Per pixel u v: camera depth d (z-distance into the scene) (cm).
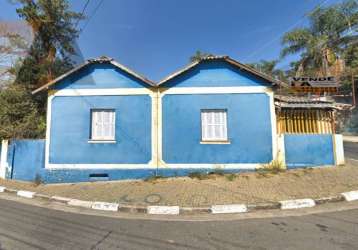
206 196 679
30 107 1339
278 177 808
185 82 962
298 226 484
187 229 489
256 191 702
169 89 963
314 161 905
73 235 462
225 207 601
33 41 1889
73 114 980
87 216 584
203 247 402
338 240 412
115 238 446
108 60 973
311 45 2242
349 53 2255
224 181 802
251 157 915
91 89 986
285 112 1105
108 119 984
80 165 955
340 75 2181
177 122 948
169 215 589
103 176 945
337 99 2227
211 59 950
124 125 962
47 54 1927
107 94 979
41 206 677
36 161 982
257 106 935
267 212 584
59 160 962
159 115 955
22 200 747
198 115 946
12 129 1160
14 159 1020
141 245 414
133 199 682
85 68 996
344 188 690
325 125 1119
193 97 955
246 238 435
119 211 627
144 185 808
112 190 775
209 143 930
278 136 919
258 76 937
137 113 963
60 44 2014
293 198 640
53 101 991
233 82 951
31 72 1759
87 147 961
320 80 1433
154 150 941
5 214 600
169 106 958
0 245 419
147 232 475
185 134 941
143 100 969
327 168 872
